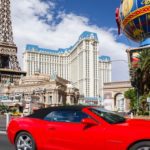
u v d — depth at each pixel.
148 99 46.78
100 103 160.25
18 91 188.38
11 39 199.00
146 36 69.31
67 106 11.66
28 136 11.80
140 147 9.20
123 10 70.44
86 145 10.17
